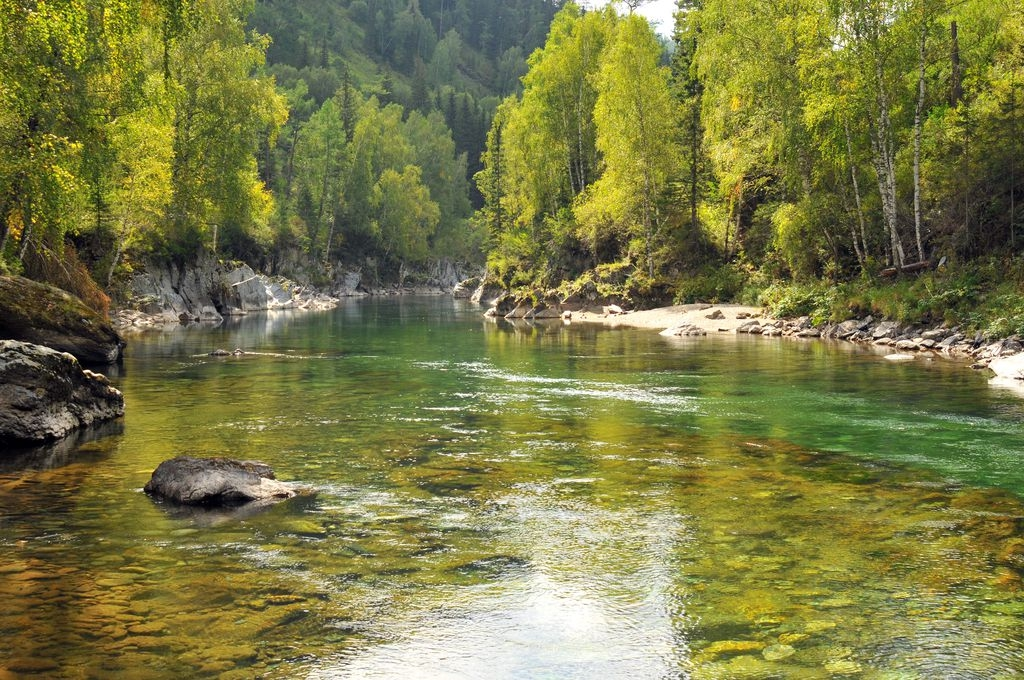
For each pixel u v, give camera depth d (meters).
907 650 5.55
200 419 15.20
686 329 37.19
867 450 12.33
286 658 5.43
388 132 124.75
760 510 9.08
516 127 75.25
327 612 6.21
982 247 31.89
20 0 18.22
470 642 5.72
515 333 39.75
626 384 20.30
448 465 11.39
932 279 31.44
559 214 65.94
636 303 53.03
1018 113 31.06
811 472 10.92
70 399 14.00
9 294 22.17
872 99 34.06
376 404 17.16
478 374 22.61
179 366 24.53
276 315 59.84
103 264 45.03
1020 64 34.41
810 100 35.16
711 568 7.19
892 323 31.31
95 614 6.11
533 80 71.69
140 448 12.48
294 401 17.56
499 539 8.05
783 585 6.78
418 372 23.17
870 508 9.14
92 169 27.50
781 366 23.67
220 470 9.70
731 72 45.84
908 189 37.09
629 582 6.86
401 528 8.41
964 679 5.13
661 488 10.07
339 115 109.06
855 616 6.13
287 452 12.26
